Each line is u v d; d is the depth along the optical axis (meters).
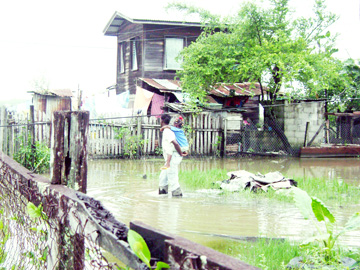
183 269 1.27
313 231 5.39
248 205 7.18
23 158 11.05
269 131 19.77
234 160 16.89
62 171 2.88
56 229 2.49
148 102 20.17
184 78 18.91
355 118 20.80
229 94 20.44
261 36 18.83
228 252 4.43
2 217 3.97
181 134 8.05
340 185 9.42
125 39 25.06
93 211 2.04
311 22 19.42
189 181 9.71
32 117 11.16
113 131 16.67
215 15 19.55
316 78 17.55
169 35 23.00
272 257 4.06
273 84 19.73
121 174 11.53
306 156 18.25
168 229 5.44
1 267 3.51
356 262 3.77
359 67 21.72
